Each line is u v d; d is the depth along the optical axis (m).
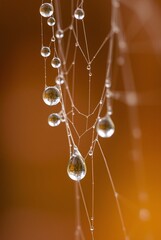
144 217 0.12
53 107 0.12
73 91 0.11
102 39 0.12
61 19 0.12
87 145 0.11
